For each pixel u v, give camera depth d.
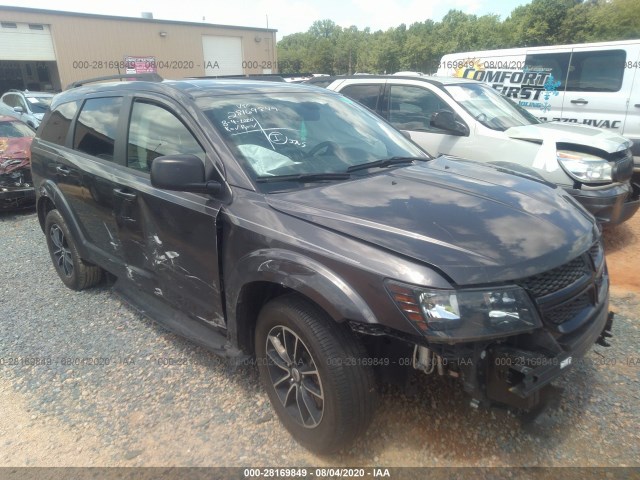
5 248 6.33
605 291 2.67
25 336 3.98
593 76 8.27
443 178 3.05
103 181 3.74
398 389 3.01
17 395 3.26
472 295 2.06
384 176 3.05
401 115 6.73
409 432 2.73
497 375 2.15
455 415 2.83
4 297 4.75
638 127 7.79
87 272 4.59
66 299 4.63
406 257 2.16
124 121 3.66
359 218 2.43
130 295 3.87
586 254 2.51
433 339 2.04
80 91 4.49
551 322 2.25
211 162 2.92
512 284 2.13
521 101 9.35
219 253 2.83
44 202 4.90
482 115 6.10
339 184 2.89
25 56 24.14
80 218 4.27
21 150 8.30
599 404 2.87
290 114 3.40
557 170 5.18
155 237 3.31
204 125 3.03
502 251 2.21
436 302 2.05
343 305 2.19
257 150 2.99
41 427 2.94
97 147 3.96
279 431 2.80
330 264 2.28
